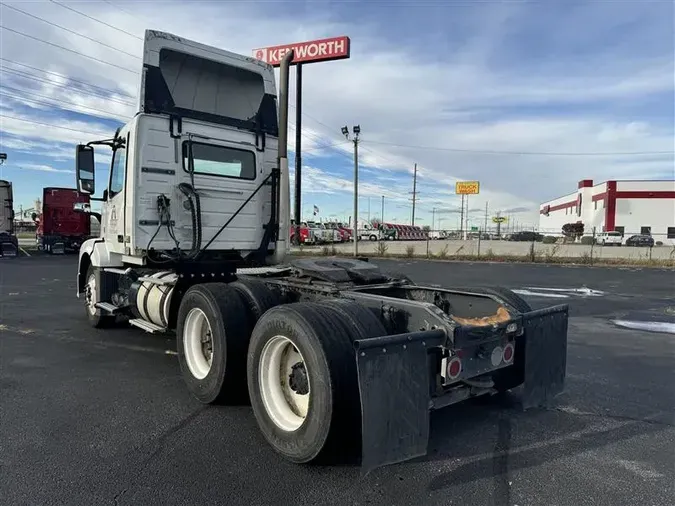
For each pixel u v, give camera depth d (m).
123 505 2.89
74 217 27.72
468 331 3.47
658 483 3.21
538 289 14.35
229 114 6.99
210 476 3.26
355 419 3.29
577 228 67.88
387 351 3.05
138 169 5.90
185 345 4.93
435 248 37.31
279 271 5.68
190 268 6.38
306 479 3.23
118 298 7.30
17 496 2.98
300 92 32.75
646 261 25.31
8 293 12.45
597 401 4.82
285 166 6.75
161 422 4.19
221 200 6.50
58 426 4.07
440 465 3.46
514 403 4.77
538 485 3.18
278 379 3.77
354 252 30.62
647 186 68.44
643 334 8.04
